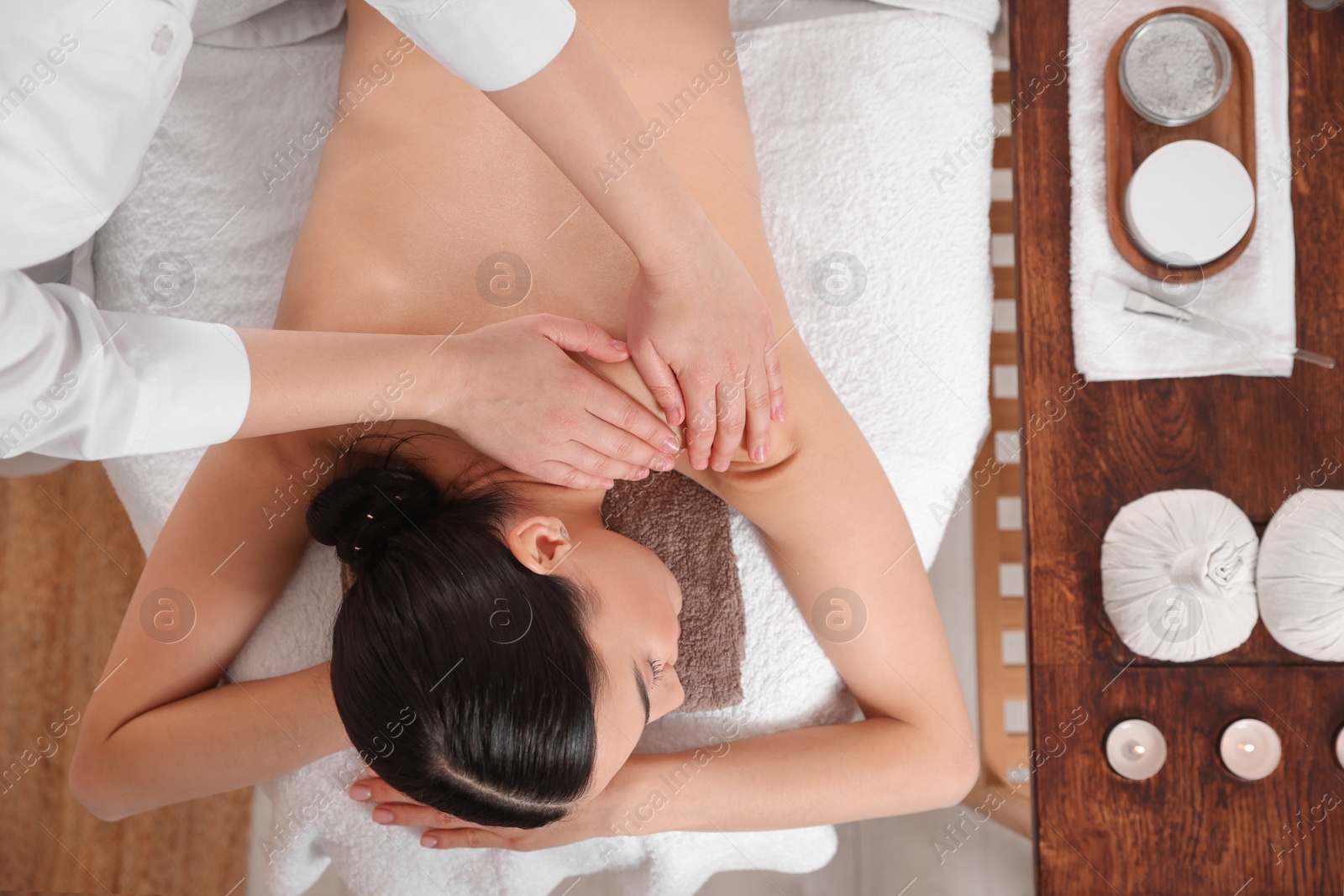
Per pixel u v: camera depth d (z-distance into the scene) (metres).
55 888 1.22
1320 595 0.82
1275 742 0.87
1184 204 0.90
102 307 0.99
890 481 0.94
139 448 0.62
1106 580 0.88
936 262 0.97
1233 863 0.87
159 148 0.99
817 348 0.97
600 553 0.75
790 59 1.00
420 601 0.66
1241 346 0.91
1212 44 0.92
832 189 0.98
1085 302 0.93
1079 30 0.94
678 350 0.71
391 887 0.93
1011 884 1.29
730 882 1.33
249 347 0.66
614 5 0.85
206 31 0.99
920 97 0.98
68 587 1.25
